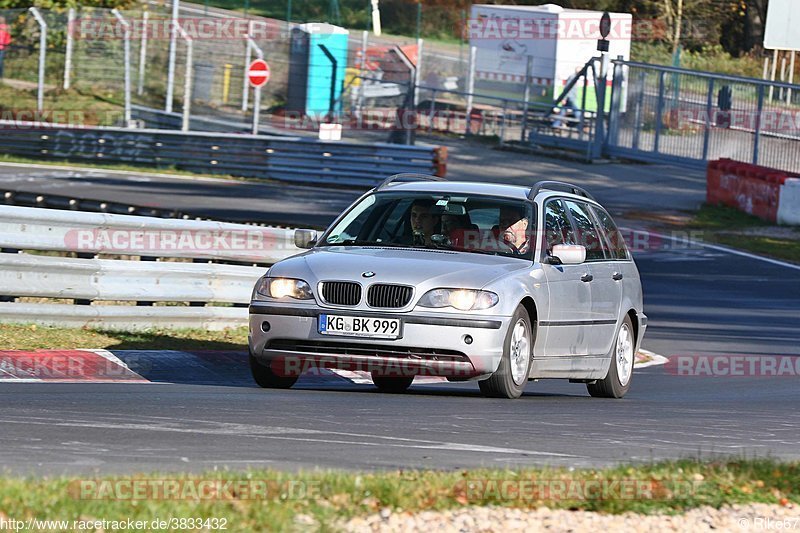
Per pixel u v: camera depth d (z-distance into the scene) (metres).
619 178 116.50
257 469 19.05
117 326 39.75
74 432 22.50
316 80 133.25
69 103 134.38
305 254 31.31
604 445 24.39
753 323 57.75
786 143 113.31
